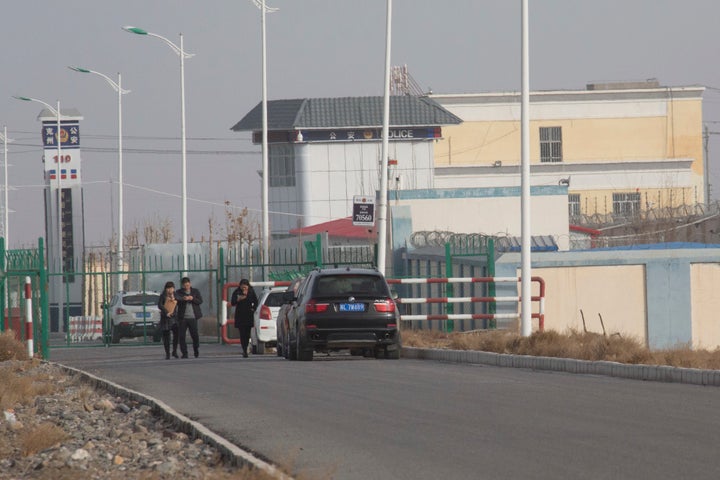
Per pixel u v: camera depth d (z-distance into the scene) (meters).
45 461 28.52
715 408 35.88
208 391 45.47
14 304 81.19
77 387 51.69
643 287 85.06
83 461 28.78
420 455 27.45
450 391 43.09
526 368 57.50
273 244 153.88
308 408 38.12
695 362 51.62
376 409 37.25
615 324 84.69
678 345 73.56
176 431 34.31
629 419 33.22
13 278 81.19
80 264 197.62
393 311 65.62
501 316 79.12
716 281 85.88
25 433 34.31
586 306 84.44
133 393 44.22
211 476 25.00
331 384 47.22
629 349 56.88
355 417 35.25
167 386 48.53
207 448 30.16
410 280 80.56
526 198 68.75
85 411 41.38
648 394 40.88
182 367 62.00
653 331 84.88
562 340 62.91
